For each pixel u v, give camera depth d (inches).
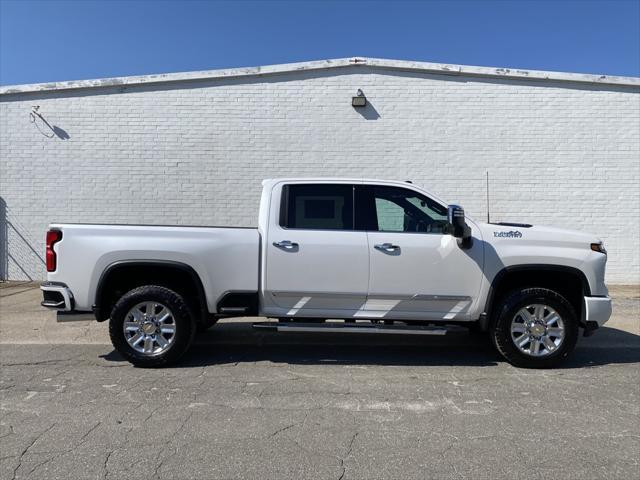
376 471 130.5
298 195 226.1
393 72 450.6
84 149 452.1
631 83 442.9
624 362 232.2
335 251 218.5
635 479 126.8
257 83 450.9
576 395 187.2
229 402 178.5
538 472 130.0
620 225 449.7
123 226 220.5
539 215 450.3
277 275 219.3
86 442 146.5
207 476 128.0
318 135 450.6
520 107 450.0
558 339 218.4
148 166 450.6
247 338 275.7
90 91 451.2
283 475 128.5
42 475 128.0
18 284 444.5
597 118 448.5
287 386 196.1
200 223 451.2
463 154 450.6
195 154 450.9
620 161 448.5
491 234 221.3
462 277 218.5
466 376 210.1
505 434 152.8
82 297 217.9
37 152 453.4
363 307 222.5
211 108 450.6
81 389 191.8
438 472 130.0
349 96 450.6
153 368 219.1
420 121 450.6
